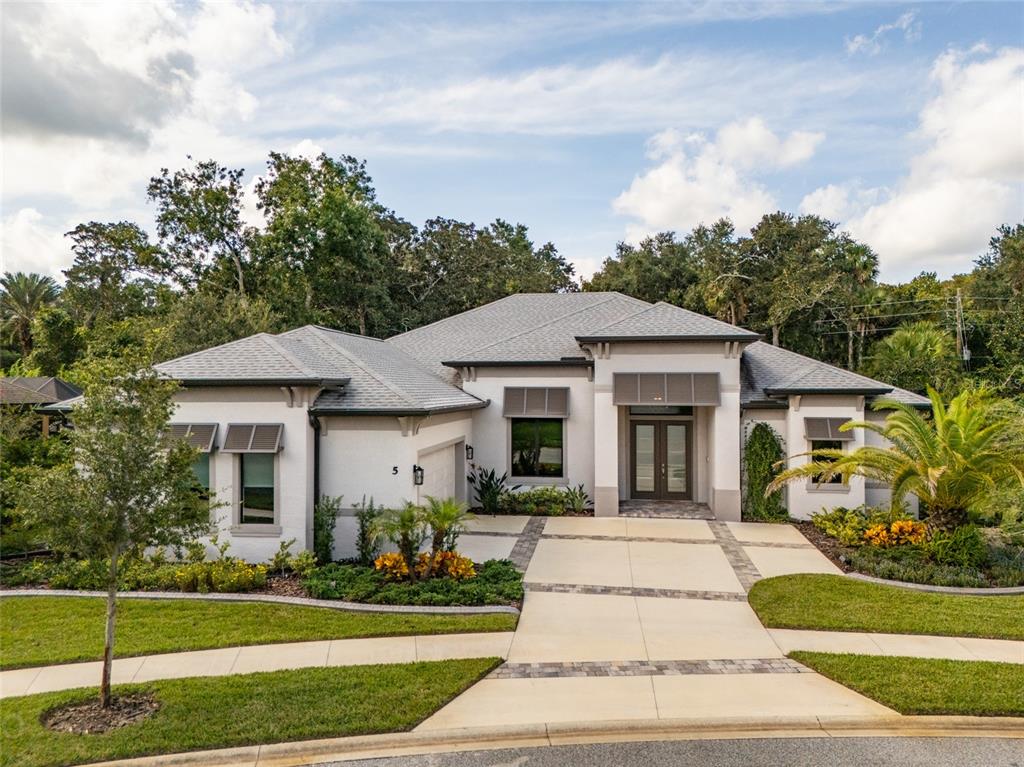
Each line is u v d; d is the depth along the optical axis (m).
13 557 14.46
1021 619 10.94
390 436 15.11
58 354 40.88
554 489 20.77
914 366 31.81
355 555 15.17
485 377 21.80
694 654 9.69
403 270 47.94
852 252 46.66
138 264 40.66
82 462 7.62
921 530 15.43
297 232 37.91
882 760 6.76
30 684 8.45
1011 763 6.70
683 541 16.89
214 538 13.40
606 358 19.88
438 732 7.25
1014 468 13.51
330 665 9.11
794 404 19.25
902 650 9.75
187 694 8.04
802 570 14.23
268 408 14.81
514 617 11.18
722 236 51.91
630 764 6.71
